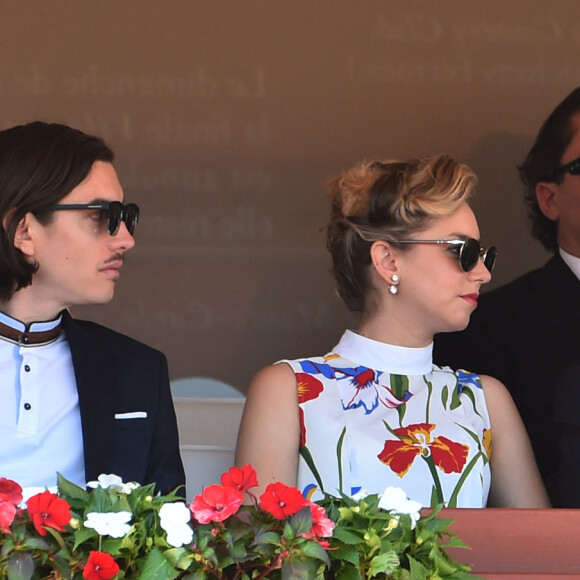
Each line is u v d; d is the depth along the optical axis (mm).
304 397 8305
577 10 12875
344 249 8602
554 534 5641
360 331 8734
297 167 12867
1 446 7754
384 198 8305
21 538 4488
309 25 12820
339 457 8117
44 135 7918
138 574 4582
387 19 12805
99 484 5188
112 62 12898
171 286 12828
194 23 12844
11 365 8016
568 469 9078
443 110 12859
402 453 8109
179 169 12898
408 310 8406
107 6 12867
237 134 12883
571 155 10828
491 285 12766
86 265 7867
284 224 12867
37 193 7730
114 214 7855
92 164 7934
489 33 12836
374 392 8391
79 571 4523
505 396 8812
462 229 8242
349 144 12867
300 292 12828
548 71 12891
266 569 4602
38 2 12883
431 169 8320
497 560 5617
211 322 12836
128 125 12898
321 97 12852
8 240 7727
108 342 8484
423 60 12844
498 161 12859
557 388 9641
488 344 10633
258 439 8172
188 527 4551
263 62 12844
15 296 8031
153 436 8352
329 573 4793
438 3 12797
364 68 12828
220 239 12859
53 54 12898
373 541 4754
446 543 5086
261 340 12836
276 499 4680
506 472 8617
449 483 8070
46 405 7980
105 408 8094
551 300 10641
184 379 12852
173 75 12891
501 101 12875
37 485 7762
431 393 8484
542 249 12703
